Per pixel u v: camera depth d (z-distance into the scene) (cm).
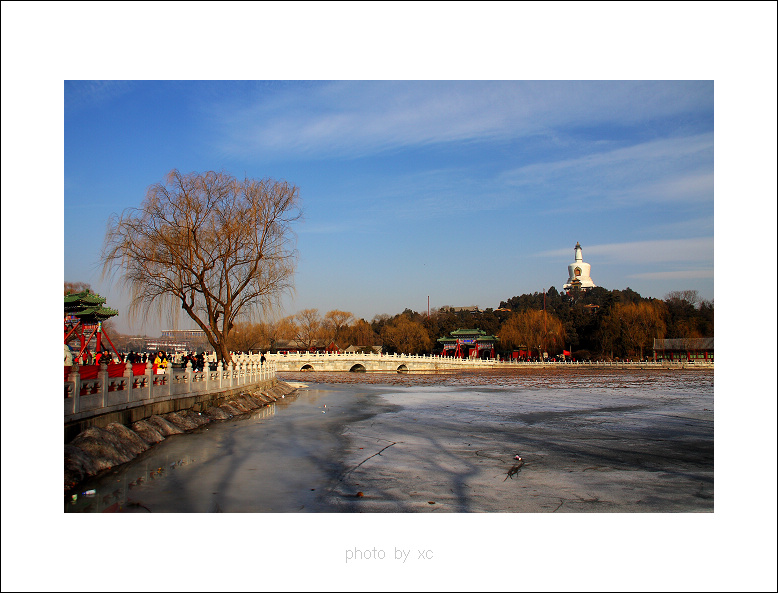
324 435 2570
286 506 1398
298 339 14400
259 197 4216
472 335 14850
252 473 1734
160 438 2256
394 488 1593
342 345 14475
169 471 1731
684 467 1920
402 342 14138
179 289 3825
